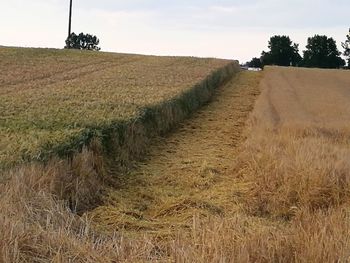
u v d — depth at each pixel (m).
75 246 5.23
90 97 16.86
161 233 6.70
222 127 17.59
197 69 34.16
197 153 12.94
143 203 8.49
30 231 5.31
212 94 28.23
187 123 18.05
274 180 8.74
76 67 37.09
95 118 11.98
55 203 6.92
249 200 8.45
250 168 10.15
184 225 7.12
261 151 10.73
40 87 22.00
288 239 5.39
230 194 8.91
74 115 12.52
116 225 7.19
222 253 4.91
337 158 9.92
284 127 15.05
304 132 14.65
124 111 13.45
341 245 5.16
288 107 23.69
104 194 8.75
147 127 13.68
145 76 27.58
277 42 113.56
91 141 9.88
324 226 5.75
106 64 40.69
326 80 43.69
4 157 8.33
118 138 11.06
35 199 6.74
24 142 9.27
